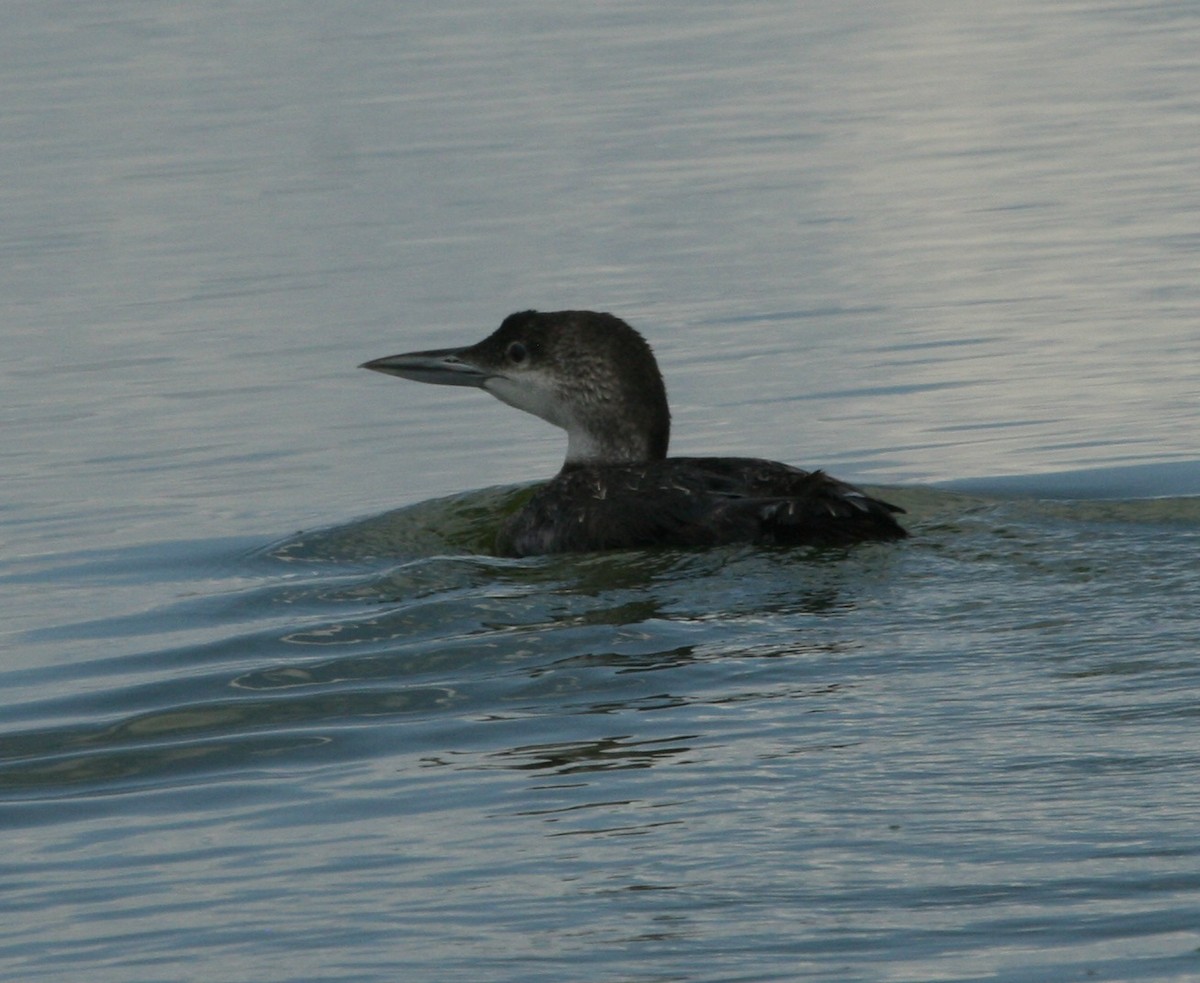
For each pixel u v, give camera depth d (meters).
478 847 6.98
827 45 33.38
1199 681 8.12
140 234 22.50
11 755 8.48
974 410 14.66
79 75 33.47
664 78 30.69
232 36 37.31
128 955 6.32
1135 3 36.06
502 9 39.44
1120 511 10.95
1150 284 17.91
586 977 5.93
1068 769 7.24
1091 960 5.82
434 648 9.36
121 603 11.20
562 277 19.38
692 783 7.41
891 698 8.18
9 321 19.12
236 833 7.34
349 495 13.65
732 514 10.61
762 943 6.07
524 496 12.66
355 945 6.26
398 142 26.89
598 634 9.31
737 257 19.91
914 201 21.98
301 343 17.69
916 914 6.18
